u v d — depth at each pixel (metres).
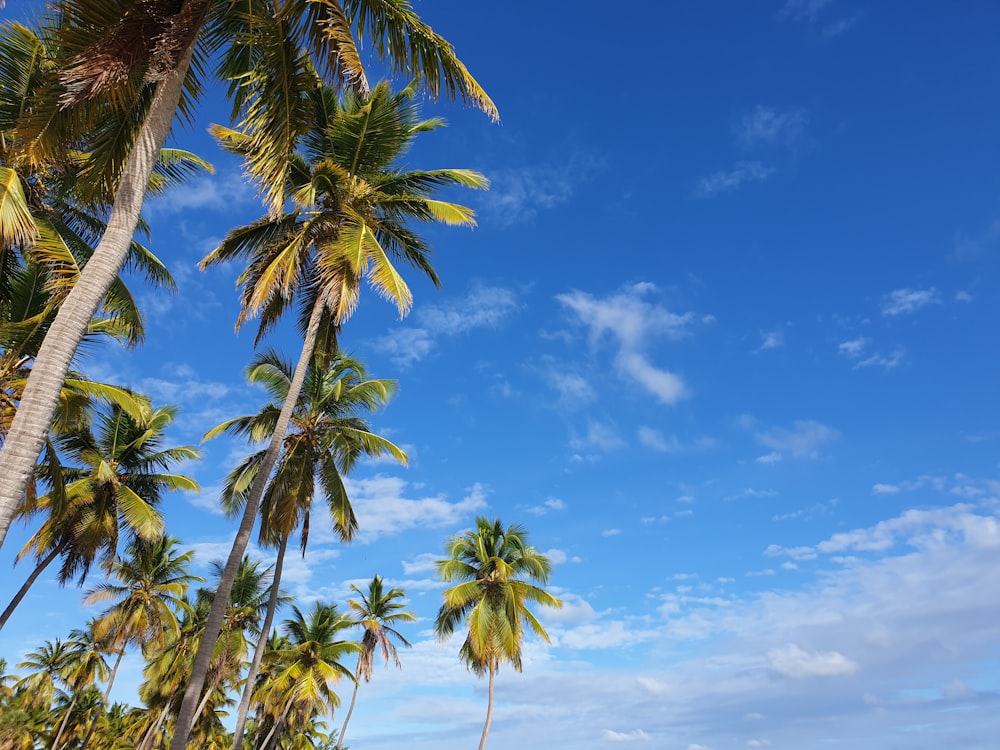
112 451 27.06
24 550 24.02
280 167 9.22
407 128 17.55
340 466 24.33
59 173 14.61
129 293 16.50
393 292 14.23
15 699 48.66
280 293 17.36
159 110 7.96
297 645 43.06
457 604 33.62
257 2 9.48
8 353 16.36
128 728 51.94
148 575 37.59
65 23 8.19
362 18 9.48
